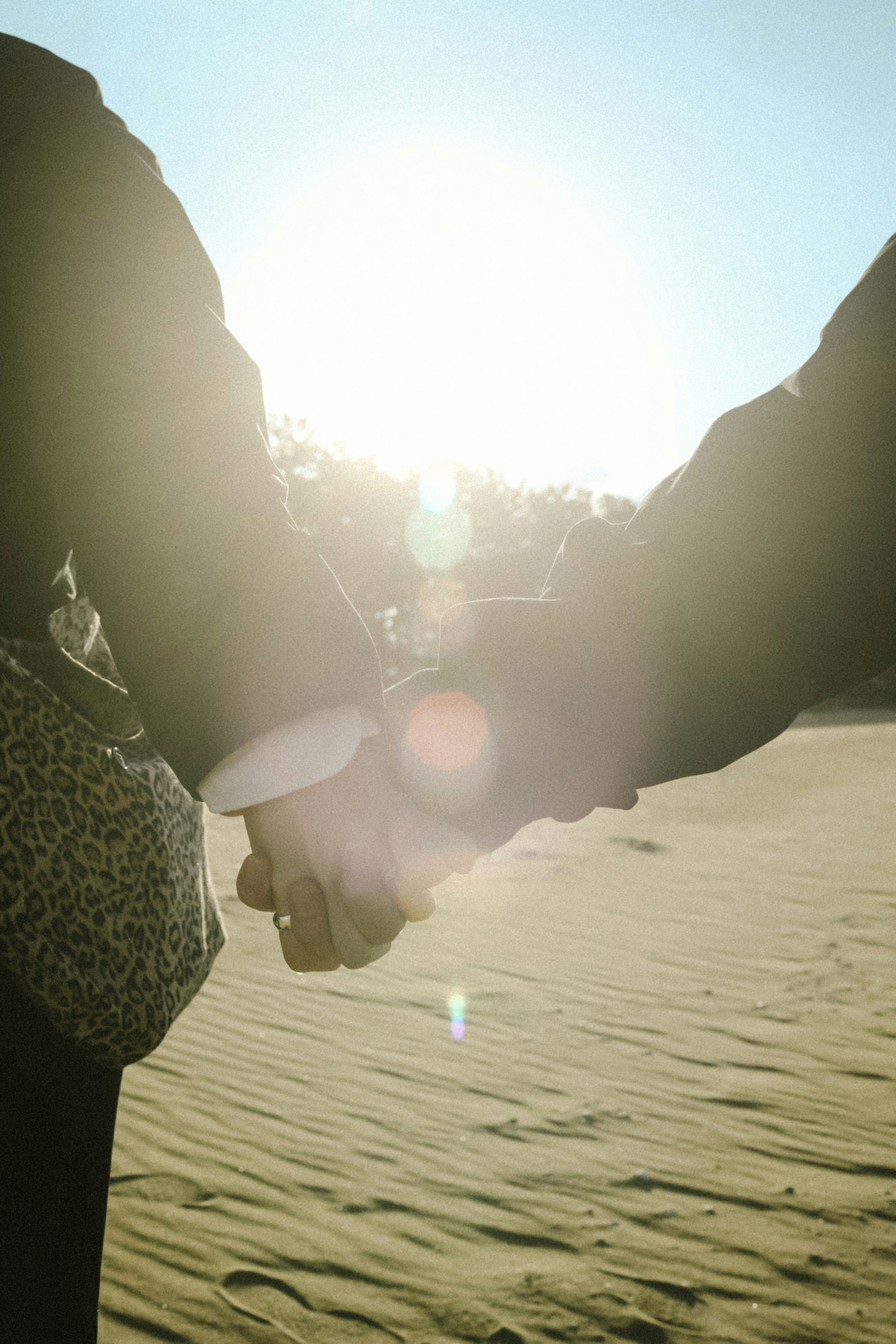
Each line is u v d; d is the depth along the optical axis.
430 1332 2.14
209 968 0.94
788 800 13.51
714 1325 2.23
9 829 0.73
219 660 0.62
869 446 0.61
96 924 0.77
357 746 0.63
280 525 0.66
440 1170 2.98
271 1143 3.10
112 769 0.80
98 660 0.95
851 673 0.64
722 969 5.52
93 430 0.64
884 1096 3.73
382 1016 4.48
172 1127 3.19
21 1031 0.79
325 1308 2.21
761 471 0.62
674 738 0.63
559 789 0.65
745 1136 3.34
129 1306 2.18
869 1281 2.45
